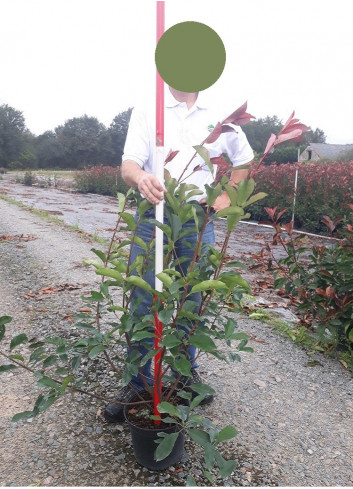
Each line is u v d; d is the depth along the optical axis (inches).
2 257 207.2
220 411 86.2
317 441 78.3
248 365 105.2
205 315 69.8
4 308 140.6
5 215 353.1
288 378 100.0
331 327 110.3
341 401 91.4
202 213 64.5
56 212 412.5
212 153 81.5
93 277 173.5
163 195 60.8
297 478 69.0
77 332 119.2
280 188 372.8
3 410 85.2
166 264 66.8
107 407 80.4
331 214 324.5
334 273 117.3
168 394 68.1
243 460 72.4
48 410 84.6
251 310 138.9
